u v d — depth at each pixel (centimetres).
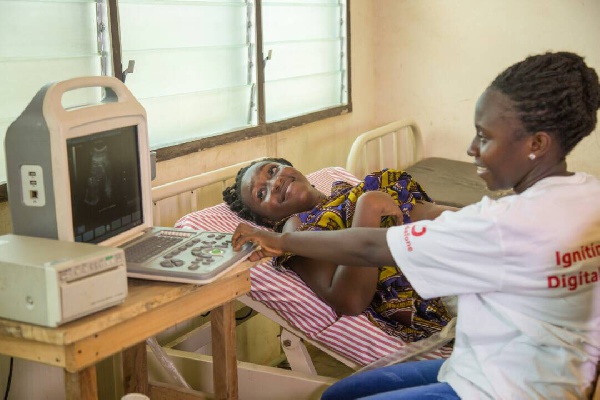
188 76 234
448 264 115
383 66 366
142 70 215
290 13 290
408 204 194
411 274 120
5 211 174
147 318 119
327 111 318
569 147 114
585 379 110
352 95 346
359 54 351
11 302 106
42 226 122
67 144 121
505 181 118
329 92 328
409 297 183
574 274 109
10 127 121
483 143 117
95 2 196
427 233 117
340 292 173
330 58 325
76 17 191
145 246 136
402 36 359
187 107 235
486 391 114
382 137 345
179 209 234
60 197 120
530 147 113
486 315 117
